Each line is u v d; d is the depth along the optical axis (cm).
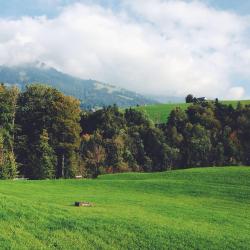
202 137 15238
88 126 16088
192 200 5947
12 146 11394
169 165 14838
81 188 6725
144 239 3434
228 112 16662
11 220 3291
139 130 15525
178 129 16212
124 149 14550
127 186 6956
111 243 3278
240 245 3603
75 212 3897
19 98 12225
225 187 6831
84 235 3319
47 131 11625
